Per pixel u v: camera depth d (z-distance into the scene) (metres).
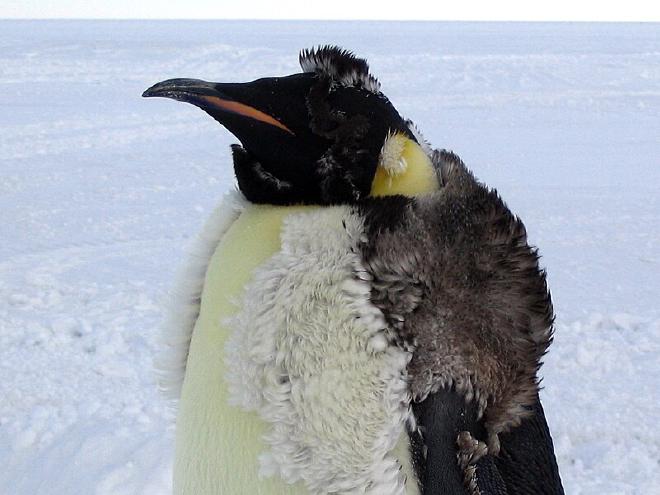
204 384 1.55
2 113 13.62
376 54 27.12
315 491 1.46
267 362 1.46
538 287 1.60
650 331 5.27
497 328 1.51
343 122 1.53
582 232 7.48
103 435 3.91
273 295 1.47
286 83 1.58
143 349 4.99
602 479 3.79
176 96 1.58
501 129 13.13
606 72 21.64
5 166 9.80
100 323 5.28
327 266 1.46
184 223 7.69
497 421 1.55
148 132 12.33
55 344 5.01
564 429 4.16
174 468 1.70
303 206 1.58
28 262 6.44
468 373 1.48
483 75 20.56
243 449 1.51
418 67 22.39
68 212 7.92
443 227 1.52
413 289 1.45
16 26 67.12
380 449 1.44
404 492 1.47
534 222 7.76
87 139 11.65
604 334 5.23
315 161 1.54
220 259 1.59
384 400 1.43
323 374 1.43
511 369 1.53
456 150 11.29
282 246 1.51
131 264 6.47
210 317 1.56
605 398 4.46
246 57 26.09
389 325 1.44
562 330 5.26
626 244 7.15
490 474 1.55
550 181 9.48
